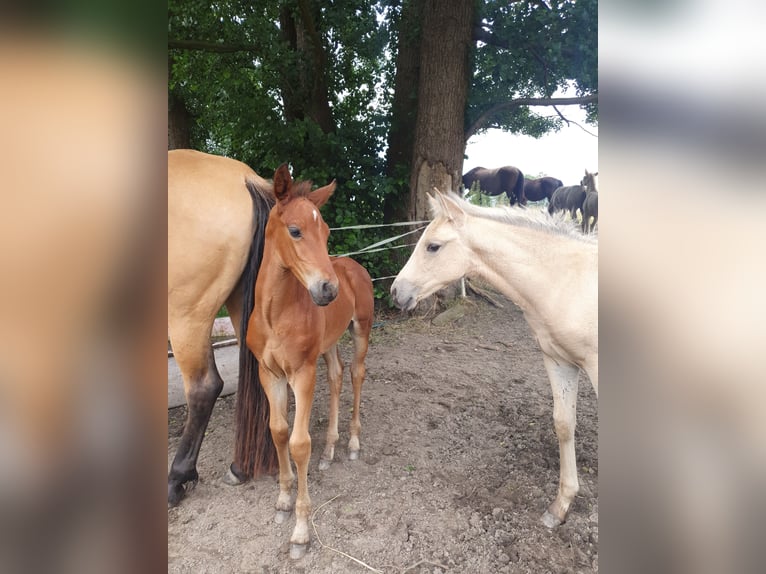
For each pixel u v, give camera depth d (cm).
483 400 367
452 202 212
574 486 218
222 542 214
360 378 284
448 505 237
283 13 685
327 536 216
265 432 248
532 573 194
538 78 641
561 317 197
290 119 664
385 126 670
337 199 618
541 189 1273
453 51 570
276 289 198
